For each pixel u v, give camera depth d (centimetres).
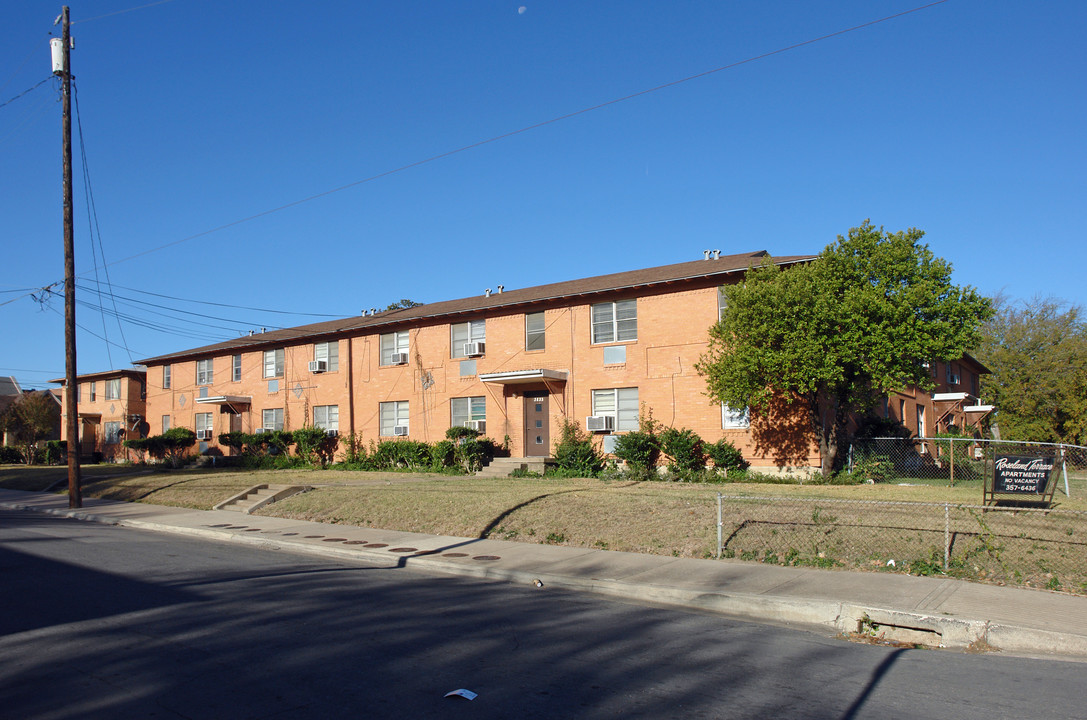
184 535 1662
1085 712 571
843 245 1864
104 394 4791
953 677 664
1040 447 2039
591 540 1339
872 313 1761
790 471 2105
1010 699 602
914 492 1666
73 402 2189
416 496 1831
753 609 923
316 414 3369
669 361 2342
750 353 1834
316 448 3212
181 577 1110
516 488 1934
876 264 1822
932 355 1752
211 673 643
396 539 1468
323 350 3372
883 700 596
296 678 630
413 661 684
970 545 1100
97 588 1016
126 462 4375
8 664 668
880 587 962
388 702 573
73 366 2198
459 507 1655
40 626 805
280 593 998
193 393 4047
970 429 3475
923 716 559
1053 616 823
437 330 2931
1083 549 1055
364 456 3045
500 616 878
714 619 888
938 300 1784
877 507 1362
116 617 849
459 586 1079
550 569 1149
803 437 2098
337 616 865
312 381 3391
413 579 1133
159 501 2253
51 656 693
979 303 1767
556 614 896
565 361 2561
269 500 2023
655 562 1170
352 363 3225
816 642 790
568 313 2575
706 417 2261
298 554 1382
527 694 596
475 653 714
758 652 739
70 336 2197
